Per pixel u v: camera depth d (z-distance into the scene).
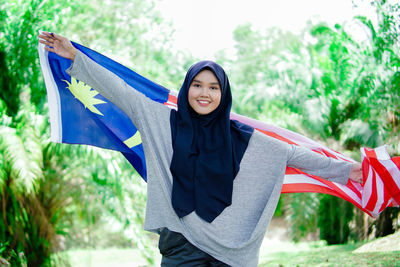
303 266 5.32
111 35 8.27
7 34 5.93
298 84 9.63
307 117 9.27
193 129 2.06
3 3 5.90
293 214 9.45
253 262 2.02
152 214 2.04
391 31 6.87
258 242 2.04
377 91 7.38
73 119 2.68
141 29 8.82
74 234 8.57
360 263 4.79
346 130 8.50
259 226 1.98
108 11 8.39
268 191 2.08
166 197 2.00
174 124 2.08
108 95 2.11
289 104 9.71
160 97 2.90
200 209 1.96
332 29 9.21
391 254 4.99
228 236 1.99
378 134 7.48
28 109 5.95
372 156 2.29
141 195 6.80
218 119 2.11
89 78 2.10
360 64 8.23
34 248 6.39
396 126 7.09
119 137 2.73
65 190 6.78
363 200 2.30
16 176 5.41
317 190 2.74
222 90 2.08
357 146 8.70
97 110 2.69
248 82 14.62
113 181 6.37
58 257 7.12
